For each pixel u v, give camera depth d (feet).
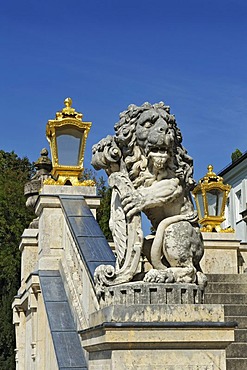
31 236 40.73
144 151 18.33
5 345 87.30
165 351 16.67
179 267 17.78
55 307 27.73
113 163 19.35
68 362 23.72
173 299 17.19
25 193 42.93
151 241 18.69
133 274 18.02
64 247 31.01
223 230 50.65
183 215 18.42
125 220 18.57
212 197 51.16
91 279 22.82
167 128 17.83
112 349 16.56
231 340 16.89
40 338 31.42
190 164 18.85
